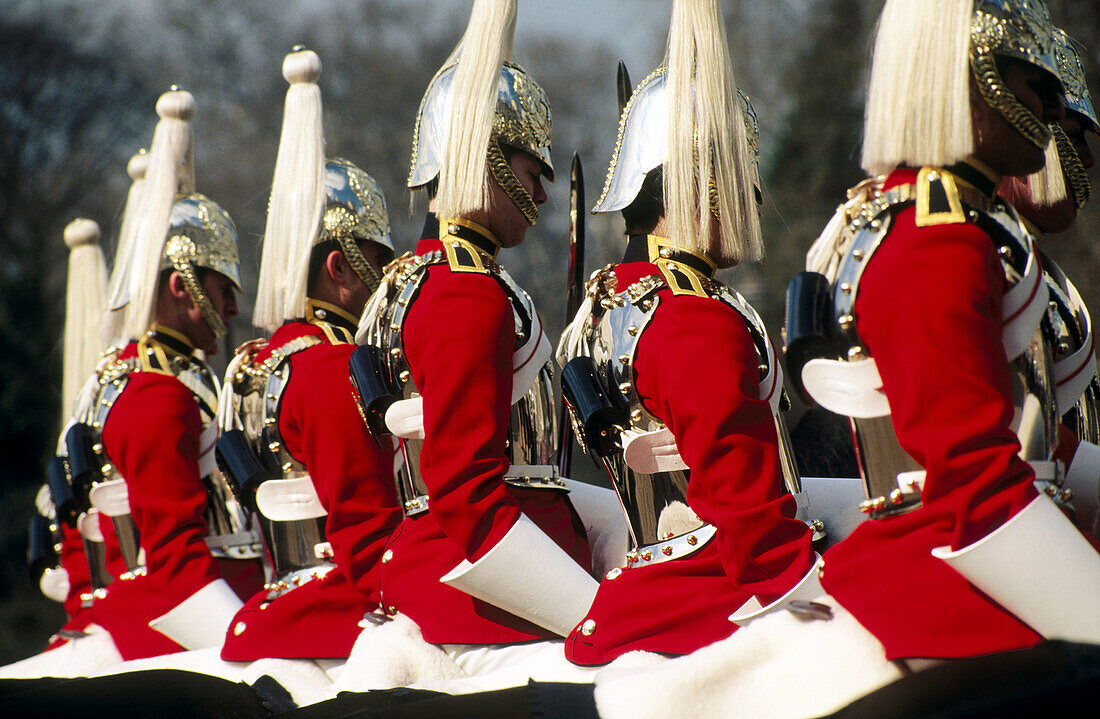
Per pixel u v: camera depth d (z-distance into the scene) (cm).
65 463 1326
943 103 593
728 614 725
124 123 7050
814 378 618
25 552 5588
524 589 763
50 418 5934
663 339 728
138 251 1259
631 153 808
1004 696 520
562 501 850
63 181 6906
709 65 776
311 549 974
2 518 5575
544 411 838
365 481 929
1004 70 612
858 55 4928
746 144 787
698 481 702
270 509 980
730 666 603
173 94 1312
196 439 1150
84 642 1184
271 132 6247
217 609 1073
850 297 604
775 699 592
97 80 6919
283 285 1083
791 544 681
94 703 827
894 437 602
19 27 6800
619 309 767
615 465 777
